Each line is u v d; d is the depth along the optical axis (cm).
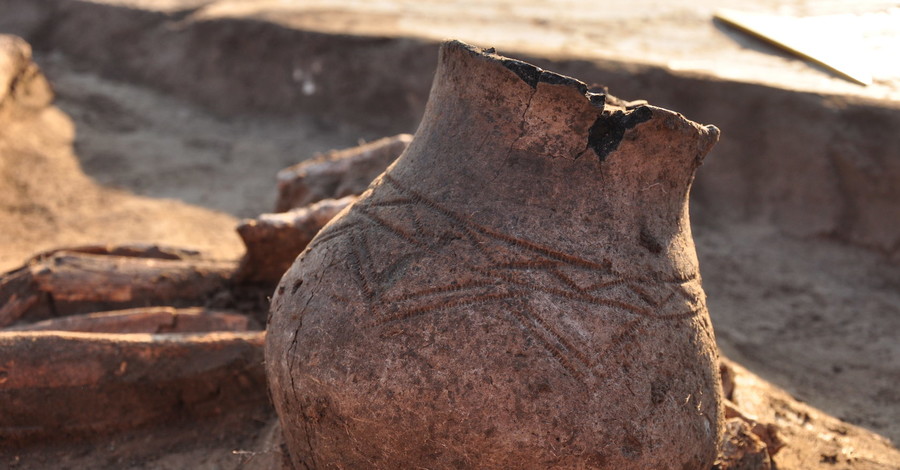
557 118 164
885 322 377
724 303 394
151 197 502
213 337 244
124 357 234
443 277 159
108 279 291
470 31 613
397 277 162
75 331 264
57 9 735
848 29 564
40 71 594
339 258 173
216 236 452
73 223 455
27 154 514
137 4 723
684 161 174
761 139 470
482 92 170
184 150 584
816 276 425
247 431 244
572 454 152
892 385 314
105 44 710
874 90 455
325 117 632
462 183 168
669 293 168
